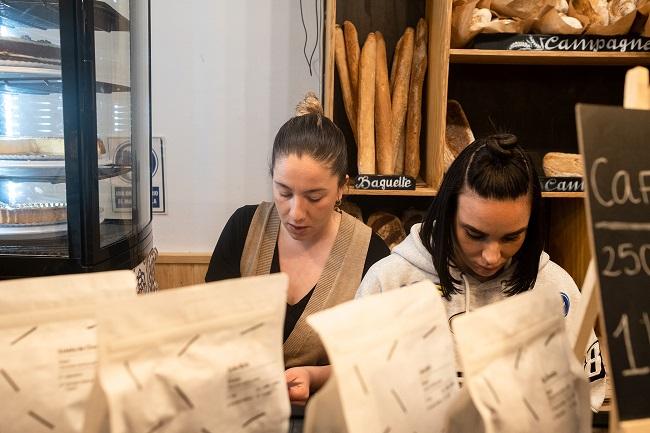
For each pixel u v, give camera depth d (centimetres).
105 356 52
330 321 57
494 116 235
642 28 198
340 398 56
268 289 60
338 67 215
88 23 136
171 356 56
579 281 214
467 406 65
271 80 240
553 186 201
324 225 141
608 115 67
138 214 179
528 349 67
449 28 194
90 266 143
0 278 141
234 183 247
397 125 214
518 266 111
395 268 119
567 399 70
